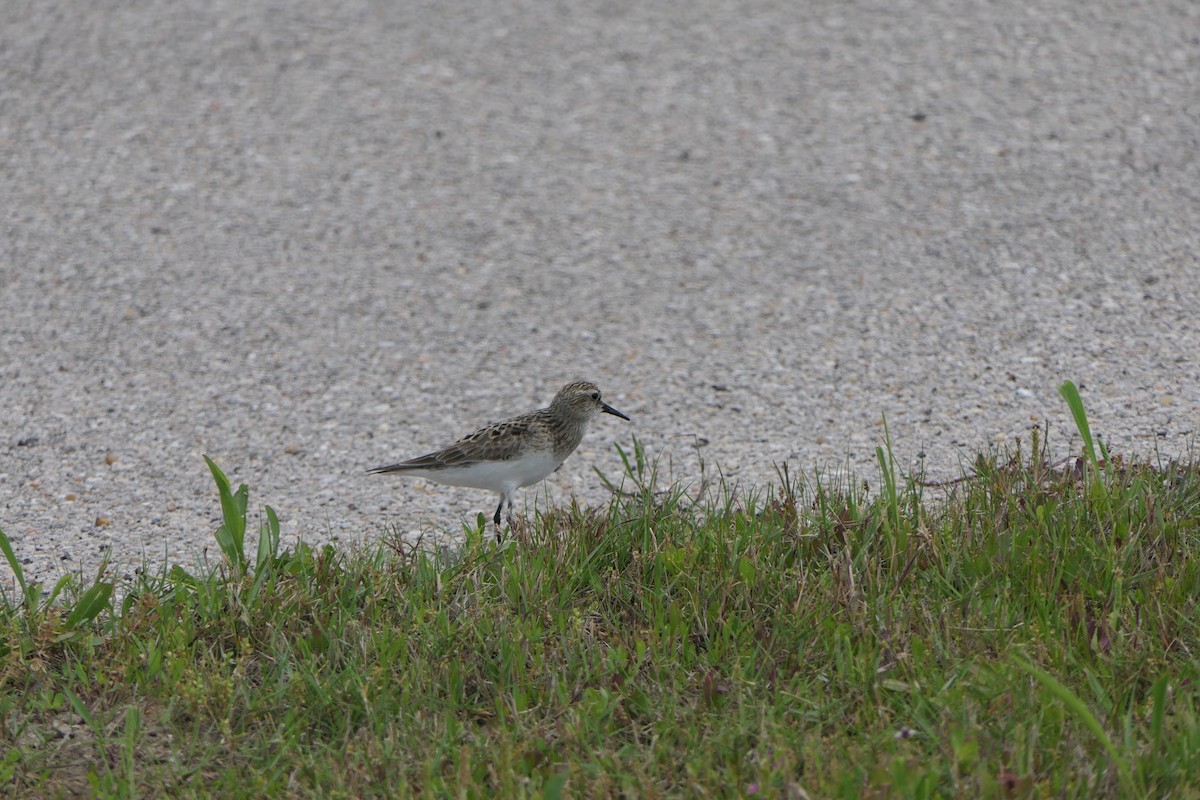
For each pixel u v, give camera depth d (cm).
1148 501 930
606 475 1145
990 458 1016
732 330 1357
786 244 1505
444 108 1808
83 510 1092
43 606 895
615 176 1658
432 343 1361
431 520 1074
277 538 942
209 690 801
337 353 1347
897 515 926
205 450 1188
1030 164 1617
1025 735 723
